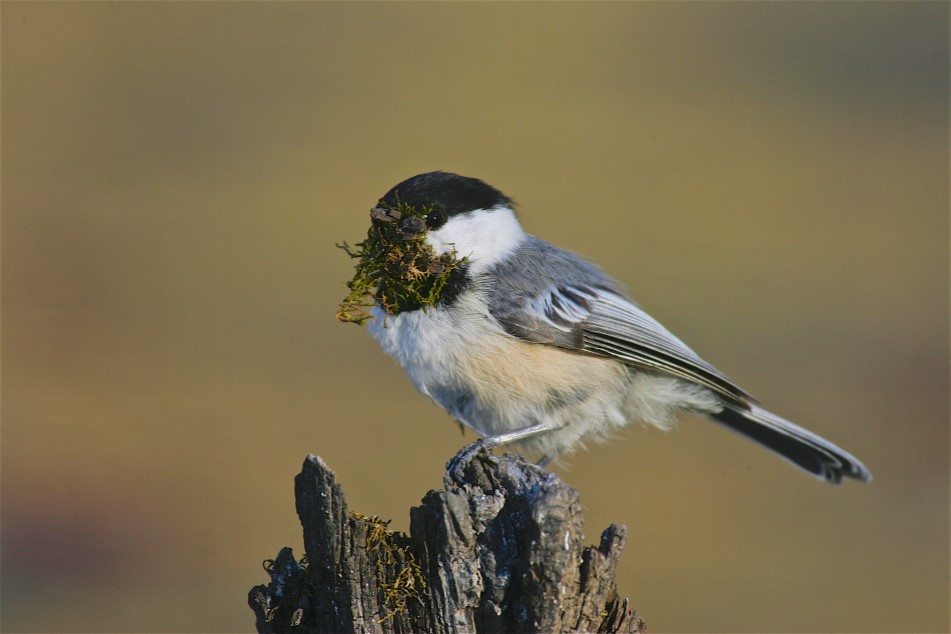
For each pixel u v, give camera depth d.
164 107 19.03
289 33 22.50
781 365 12.10
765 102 19.38
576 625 3.99
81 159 16.98
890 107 19.72
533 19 24.11
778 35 23.09
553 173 16.02
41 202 15.44
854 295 13.38
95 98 19.16
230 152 17.14
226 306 13.18
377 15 24.16
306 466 4.10
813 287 13.58
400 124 17.91
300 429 10.58
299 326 12.91
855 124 18.83
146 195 15.84
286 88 19.48
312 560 4.16
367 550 4.12
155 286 13.57
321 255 14.30
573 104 18.94
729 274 13.57
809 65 21.38
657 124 18.14
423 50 21.81
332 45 21.88
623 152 16.91
